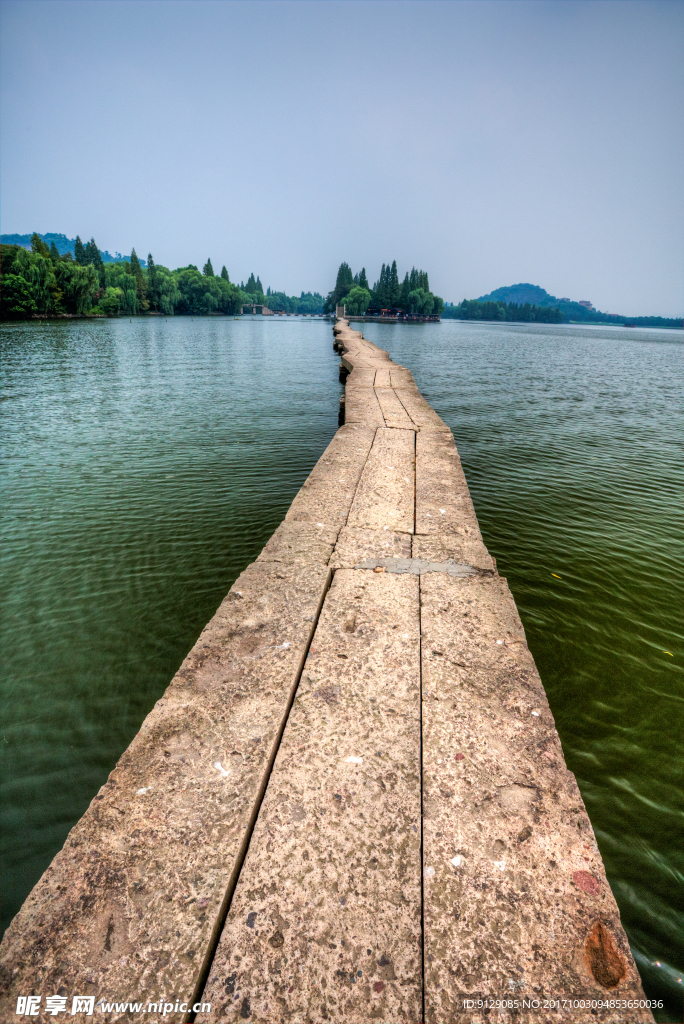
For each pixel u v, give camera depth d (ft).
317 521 17.57
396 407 39.99
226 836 6.79
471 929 5.78
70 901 6.11
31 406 54.54
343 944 5.72
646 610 18.54
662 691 14.43
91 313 292.61
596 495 31.01
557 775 7.79
